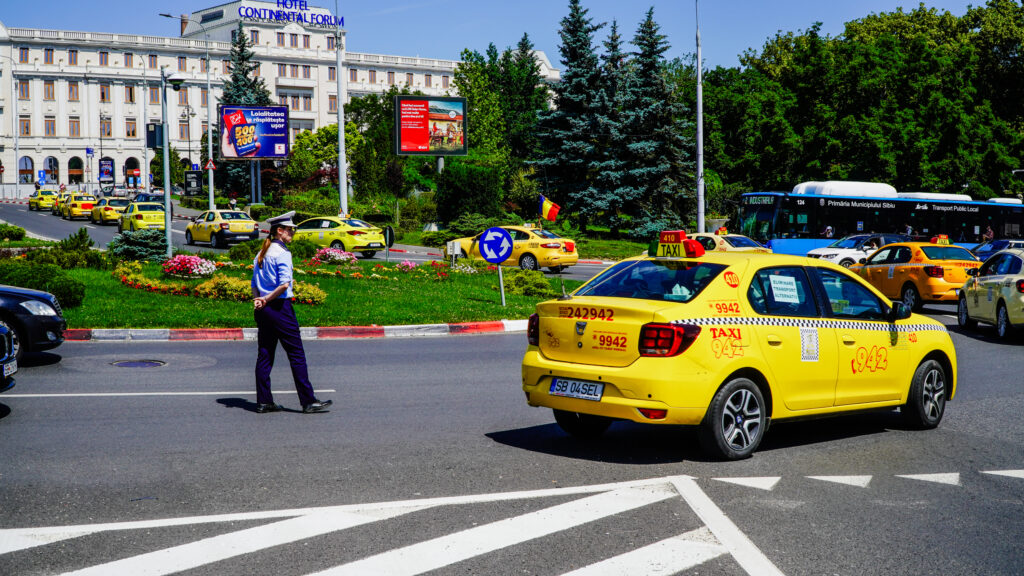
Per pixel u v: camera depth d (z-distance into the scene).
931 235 38.38
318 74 112.50
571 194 53.38
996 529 5.43
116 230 47.56
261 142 63.59
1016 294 15.34
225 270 22.97
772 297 7.41
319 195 63.28
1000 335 15.95
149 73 105.94
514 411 9.09
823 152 54.38
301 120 111.81
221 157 62.69
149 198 56.25
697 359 6.76
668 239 7.77
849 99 55.72
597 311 7.06
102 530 5.22
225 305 17.81
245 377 10.99
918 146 51.91
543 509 5.72
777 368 7.22
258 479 6.37
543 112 56.25
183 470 6.58
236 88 79.31
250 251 27.95
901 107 55.16
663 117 52.28
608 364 6.97
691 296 7.09
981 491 6.30
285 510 5.66
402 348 14.16
